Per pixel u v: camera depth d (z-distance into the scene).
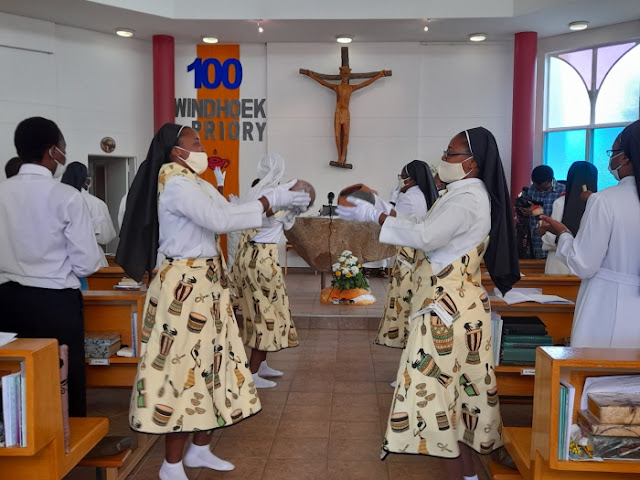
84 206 2.60
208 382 2.57
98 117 9.02
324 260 7.20
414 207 4.17
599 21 8.17
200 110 9.67
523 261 4.94
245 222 2.48
